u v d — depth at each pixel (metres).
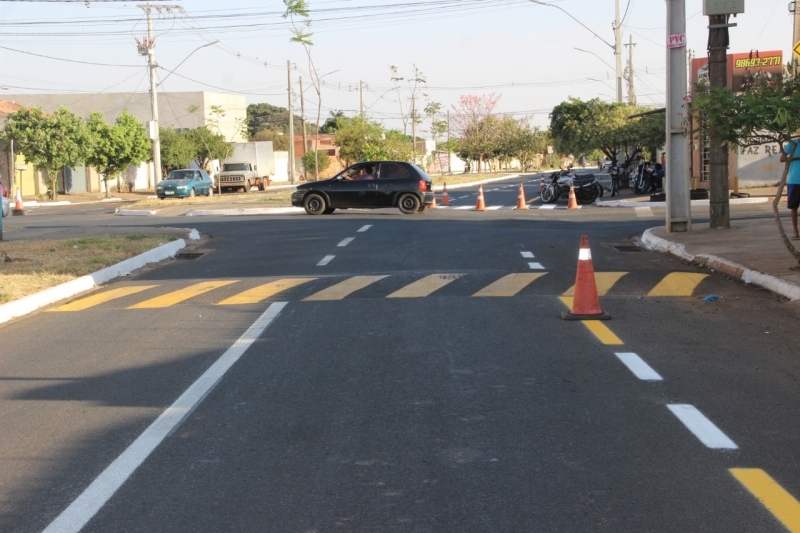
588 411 6.03
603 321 9.10
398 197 26.28
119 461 5.27
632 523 4.21
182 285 12.70
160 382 7.15
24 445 5.64
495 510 4.39
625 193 36.69
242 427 5.87
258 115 148.75
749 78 11.02
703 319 9.14
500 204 32.75
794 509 4.34
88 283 12.98
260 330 9.12
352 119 57.31
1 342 9.11
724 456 5.11
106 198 51.38
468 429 5.70
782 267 11.46
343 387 6.79
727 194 16.75
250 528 4.25
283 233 19.88
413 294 11.02
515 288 11.31
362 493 4.66
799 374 6.91
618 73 42.47
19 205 34.41
